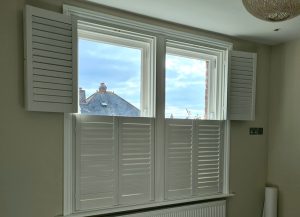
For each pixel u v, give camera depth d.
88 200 2.12
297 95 2.96
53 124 2.01
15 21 1.85
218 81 2.89
